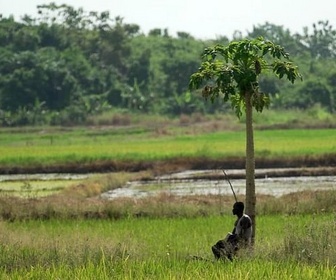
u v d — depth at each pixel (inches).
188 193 5049.2
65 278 1723.7
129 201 3762.3
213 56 2224.4
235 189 5310.0
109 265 1838.1
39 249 2102.6
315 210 3484.3
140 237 2775.6
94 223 3351.4
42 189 5511.8
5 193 4611.2
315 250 1905.8
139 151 7741.1
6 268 1919.3
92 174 7017.7
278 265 1780.3
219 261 1891.0
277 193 4913.9
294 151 7032.5
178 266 1833.2
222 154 7165.4
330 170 6382.9
